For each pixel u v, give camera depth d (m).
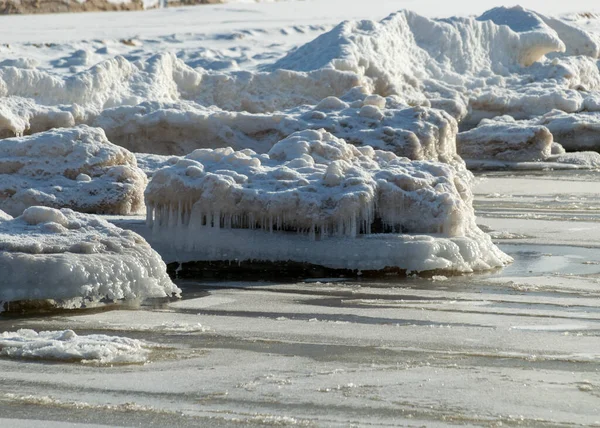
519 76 47.62
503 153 35.44
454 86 43.84
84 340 12.55
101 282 14.93
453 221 17.97
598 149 38.56
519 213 24.53
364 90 32.81
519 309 14.78
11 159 20.27
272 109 38.00
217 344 12.79
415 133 28.28
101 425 9.88
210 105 37.81
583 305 15.07
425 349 12.55
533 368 11.73
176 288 15.70
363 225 17.89
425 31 47.97
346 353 12.37
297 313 14.52
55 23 61.66
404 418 10.06
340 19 68.56
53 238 15.39
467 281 16.80
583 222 23.27
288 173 18.61
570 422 10.00
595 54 52.56
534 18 52.03
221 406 10.39
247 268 17.72
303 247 17.66
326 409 10.30
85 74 35.22
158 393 10.77
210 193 17.94
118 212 20.09
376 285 16.45
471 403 10.51
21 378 11.25
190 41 54.06
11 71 33.84
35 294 14.48
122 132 31.77
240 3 82.25
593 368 11.73
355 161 19.94
